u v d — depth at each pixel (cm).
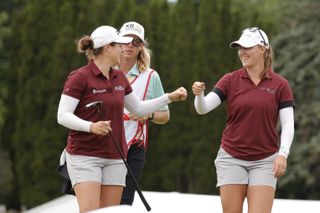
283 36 7144
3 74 8644
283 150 1844
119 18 6912
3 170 8519
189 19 7006
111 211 1347
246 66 1897
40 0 7300
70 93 1800
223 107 6788
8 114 7475
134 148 2172
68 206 1973
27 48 7262
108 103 1820
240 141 1875
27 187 7200
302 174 6638
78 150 1822
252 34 1891
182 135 6800
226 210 1883
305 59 6969
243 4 9925
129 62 2192
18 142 7244
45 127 7106
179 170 6812
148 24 6875
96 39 1827
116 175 1844
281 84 1889
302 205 2208
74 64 7038
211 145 6788
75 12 7200
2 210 8225
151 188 6831
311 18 7188
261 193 1858
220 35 6962
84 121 1766
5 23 9612
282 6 7481
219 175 1902
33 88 7200
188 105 6825
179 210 2148
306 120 6750
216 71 6938
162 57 6931
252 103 1866
